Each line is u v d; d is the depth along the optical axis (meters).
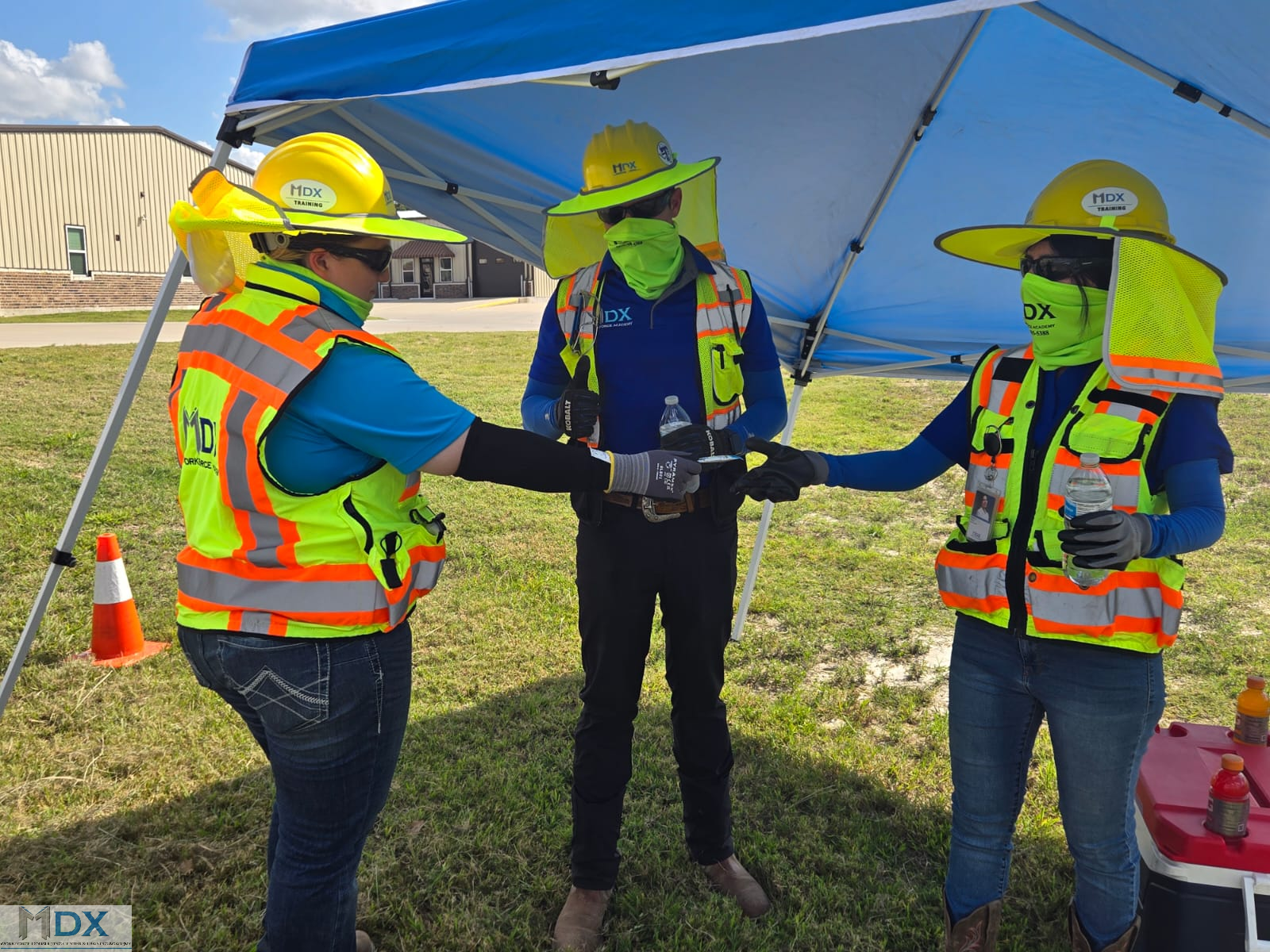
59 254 28.31
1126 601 1.95
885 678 4.62
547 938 2.71
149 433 9.79
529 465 1.86
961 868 2.19
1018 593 2.04
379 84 2.11
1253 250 3.29
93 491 3.02
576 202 2.34
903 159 3.38
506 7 1.89
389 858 3.06
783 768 3.68
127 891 2.89
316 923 1.95
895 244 3.89
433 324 26.02
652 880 2.99
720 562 2.54
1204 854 2.25
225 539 1.84
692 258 2.54
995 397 2.15
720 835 2.87
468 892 2.94
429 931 2.75
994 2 1.40
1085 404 1.99
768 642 5.02
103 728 3.88
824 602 5.64
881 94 3.06
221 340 1.86
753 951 2.66
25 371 13.82
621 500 2.46
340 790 1.93
